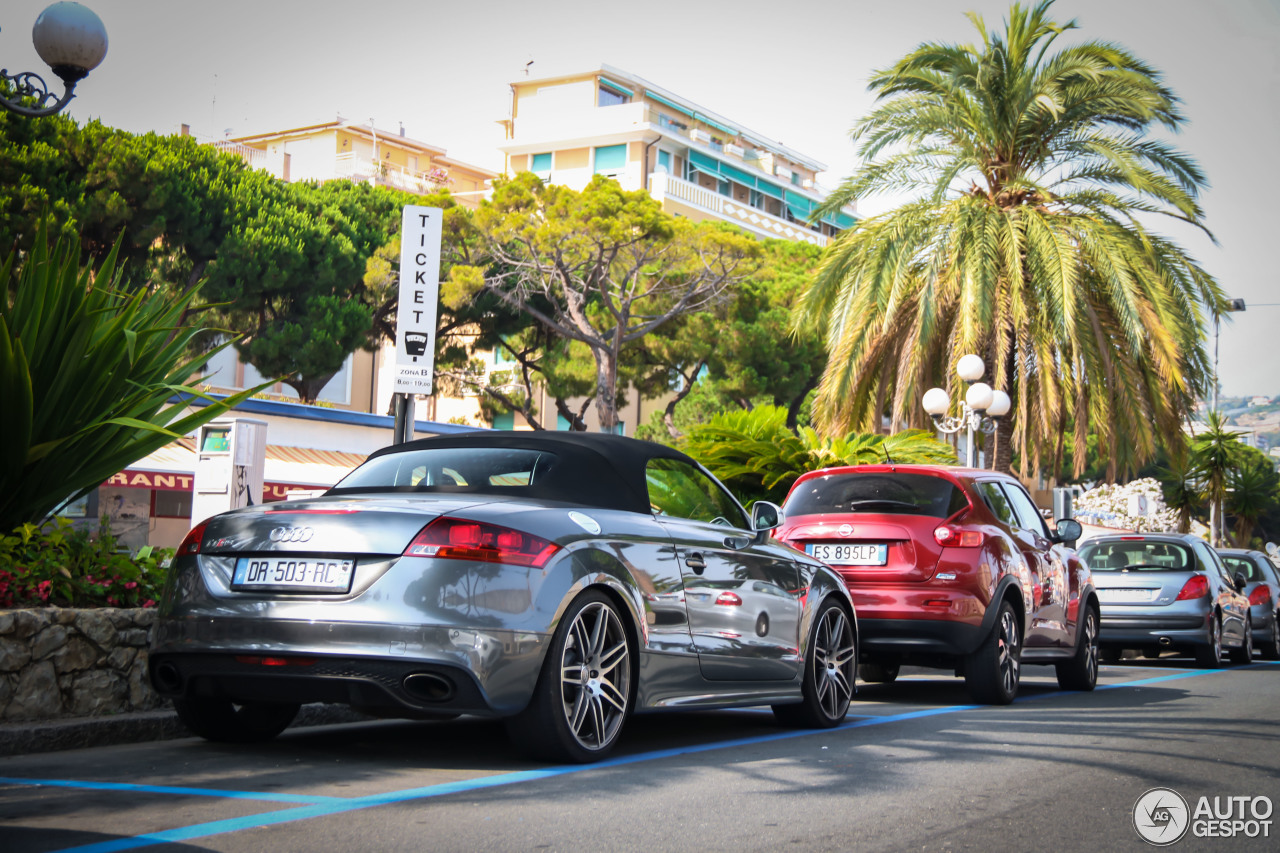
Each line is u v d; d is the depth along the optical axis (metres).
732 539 6.36
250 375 42.25
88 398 6.62
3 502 6.58
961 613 8.41
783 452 14.38
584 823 4.08
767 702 6.49
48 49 8.48
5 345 5.96
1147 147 19.67
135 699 6.00
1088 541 15.23
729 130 79.69
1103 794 4.94
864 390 21.03
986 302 18.36
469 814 4.16
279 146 74.06
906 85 20.36
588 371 40.84
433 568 4.78
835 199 20.45
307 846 3.66
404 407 10.02
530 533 5.04
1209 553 15.22
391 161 76.00
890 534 8.61
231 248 32.19
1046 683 11.41
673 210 62.22
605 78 72.12
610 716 5.40
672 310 38.91
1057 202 19.86
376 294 38.16
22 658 5.51
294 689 4.84
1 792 4.36
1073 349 18.67
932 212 19.66
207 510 12.55
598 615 5.30
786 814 4.33
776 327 40.47
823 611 7.07
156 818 3.98
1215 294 19.53
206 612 4.96
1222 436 46.59
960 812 4.47
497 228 36.31
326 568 4.85
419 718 5.16
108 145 28.67
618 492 5.78
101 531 6.73
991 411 17.88
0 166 26.70
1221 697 9.64
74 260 6.70
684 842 3.87
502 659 4.80
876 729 6.93
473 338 44.50
